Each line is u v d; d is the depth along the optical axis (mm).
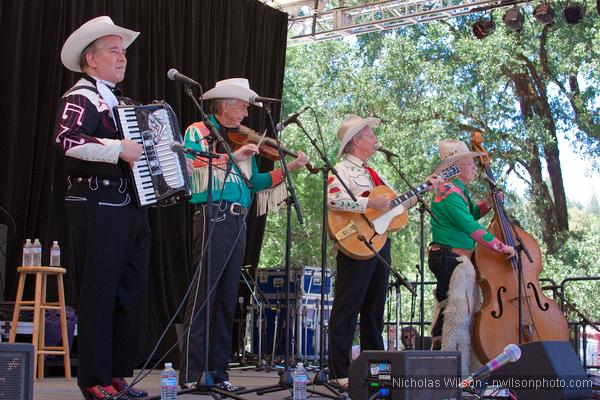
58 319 6297
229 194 4465
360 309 4969
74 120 3766
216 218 4293
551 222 13469
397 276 4832
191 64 8812
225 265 4453
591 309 12453
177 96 8586
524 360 3879
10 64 7117
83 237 3852
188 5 8859
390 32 14445
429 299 12969
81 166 3854
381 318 5051
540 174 13578
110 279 3854
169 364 3498
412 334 7902
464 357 5133
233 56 9305
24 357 2686
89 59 3990
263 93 9633
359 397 3578
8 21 7148
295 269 8758
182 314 8484
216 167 4133
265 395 4488
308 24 10156
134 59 8164
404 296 12938
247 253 9359
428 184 5047
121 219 3867
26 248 6285
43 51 7438
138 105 3939
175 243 8531
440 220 5430
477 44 13477
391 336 8500
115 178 3861
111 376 3896
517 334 5277
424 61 14070
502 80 13844
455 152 5504
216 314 4500
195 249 4574
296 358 8500
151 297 8266
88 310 3820
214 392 3859
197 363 4445
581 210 13453
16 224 7125
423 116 13742
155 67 8398
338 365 4852
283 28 9922
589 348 8836
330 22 9969
